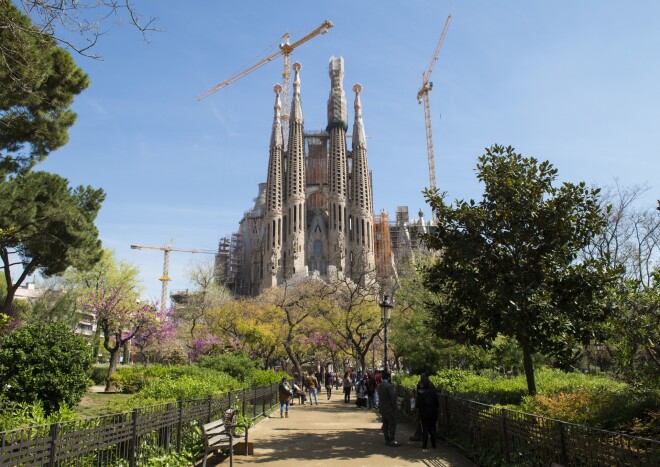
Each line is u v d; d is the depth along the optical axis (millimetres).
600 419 8859
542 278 13000
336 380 56156
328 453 12031
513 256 13727
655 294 11422
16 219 20547
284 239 161000
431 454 11836
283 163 169250
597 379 17766
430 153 167250
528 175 13938
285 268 156250
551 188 13914
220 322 44125
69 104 17094
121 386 28484
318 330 46781
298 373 41000
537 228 13484
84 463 6883
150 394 12859
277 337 45094
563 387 13664
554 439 7477
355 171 164125
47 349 15391
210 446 9938
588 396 9898
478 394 13977
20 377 14711
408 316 31203
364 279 43969
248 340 43719
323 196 173875
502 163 14219
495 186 13906
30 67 12758
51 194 22297
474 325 14180
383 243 162000
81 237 23344
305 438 14664
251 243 183125
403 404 20562
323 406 28781
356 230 159125
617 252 22406
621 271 12648
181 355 56656
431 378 20953
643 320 11281
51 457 6094
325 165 180750
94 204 25641
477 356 26641
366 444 13484
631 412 8789
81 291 38812
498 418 9820
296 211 159500
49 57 15594
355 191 162250
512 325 12734
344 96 170000
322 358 69500
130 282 39625
